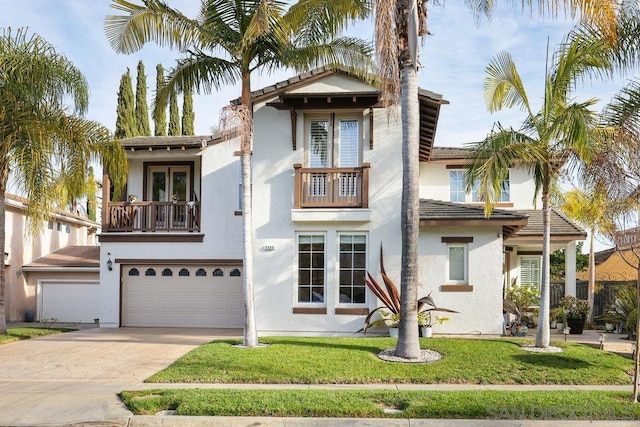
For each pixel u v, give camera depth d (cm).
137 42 1316
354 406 758
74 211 2817
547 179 1236
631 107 1095
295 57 1325
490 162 1173
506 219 1438
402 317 1107
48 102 1567
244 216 1270
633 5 1130
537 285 1958
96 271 2095
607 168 911
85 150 1566
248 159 1276
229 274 1817
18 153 1444
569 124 1075
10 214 2122
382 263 1462
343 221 1471
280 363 1052
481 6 1174
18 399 846
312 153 1526
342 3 1267
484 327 1474
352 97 1434
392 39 1038
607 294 2028
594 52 1162
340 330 1468
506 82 1255
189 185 1947
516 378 966
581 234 1722
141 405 781
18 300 2136
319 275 1502
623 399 830
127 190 1947
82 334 1606
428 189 2027
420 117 1542
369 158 1495
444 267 1499
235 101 1509
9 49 1521
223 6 1277
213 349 1196
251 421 721
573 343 1293
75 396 860
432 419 721
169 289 1831
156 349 1306
